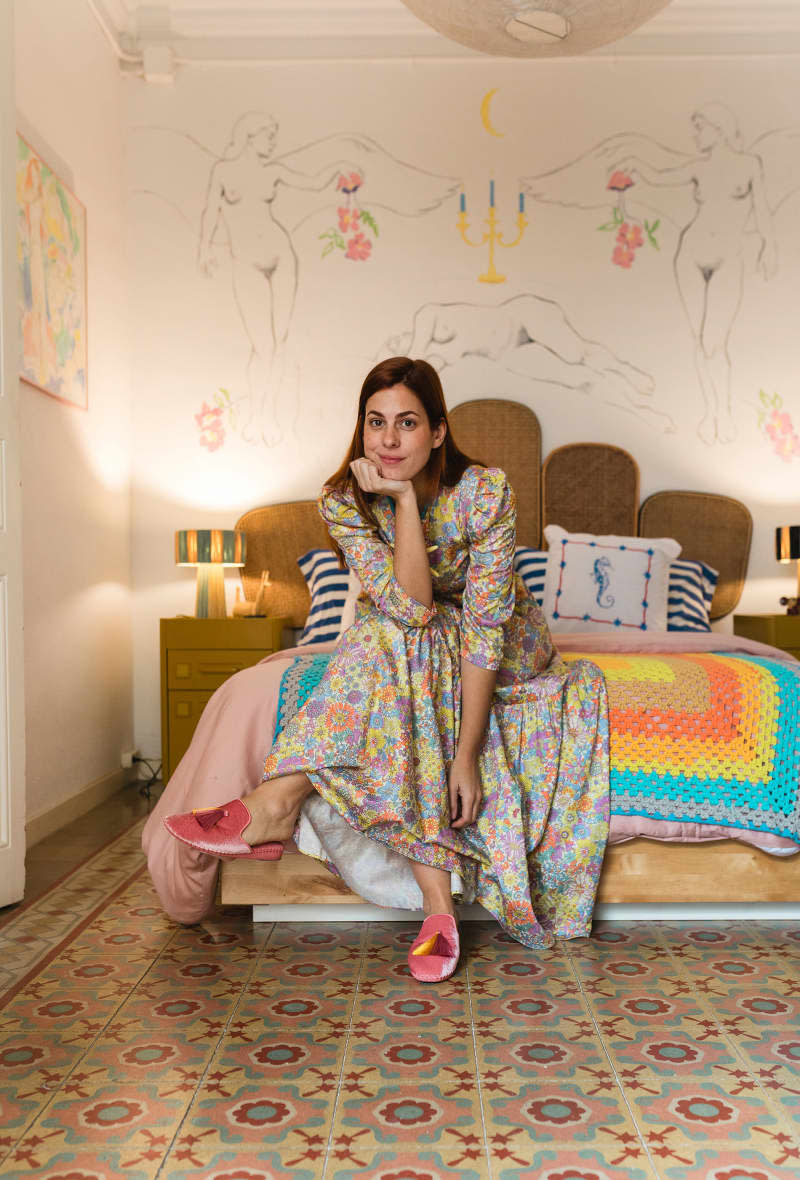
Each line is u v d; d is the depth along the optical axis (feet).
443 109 13.84
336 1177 3.84
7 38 7.97
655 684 7.10
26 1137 4.16
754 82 13.83
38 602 10.45
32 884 8.41
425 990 5.83
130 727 13.66
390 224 13.88
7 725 7.73
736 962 6.31
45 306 10.62
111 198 13.26
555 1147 4.06
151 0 13.51
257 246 13.89
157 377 13.91
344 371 13.92
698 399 13.88
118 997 5.74
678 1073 4.73
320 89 13.84
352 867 6.62
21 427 10.04
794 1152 4.02
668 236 13.87
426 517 6.50
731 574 13.70
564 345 13.88
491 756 6.65
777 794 6.93
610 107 13.82
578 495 13.71
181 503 13.91
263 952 6.55
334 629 11.61
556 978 6.03
